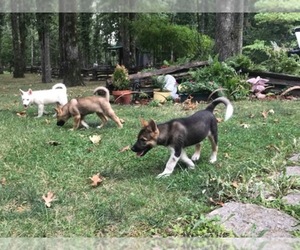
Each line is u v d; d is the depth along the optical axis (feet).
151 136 12.77
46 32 67.00
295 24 74.33
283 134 18.39
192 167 13.61
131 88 31.71
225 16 38.73
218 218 9.62
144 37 66.28
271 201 10.72
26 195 11.57
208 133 13.94
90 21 95.50
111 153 15.64
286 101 29.58
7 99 34.35
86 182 12.78
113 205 10.87
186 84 30.76
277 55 38.29
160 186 12.25
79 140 17.60
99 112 20.04
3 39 134.82
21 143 17.21
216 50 39.78
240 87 31.01
